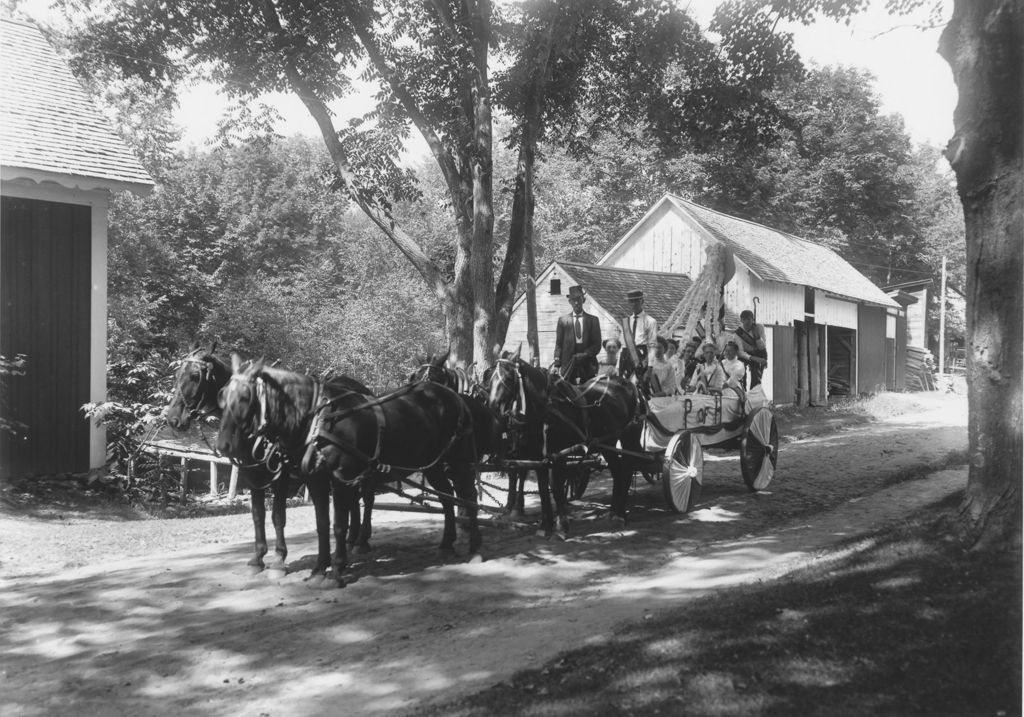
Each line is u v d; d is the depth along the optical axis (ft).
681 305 49.60
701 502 41.57
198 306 91.20
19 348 46.60
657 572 28.58
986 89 25.11
